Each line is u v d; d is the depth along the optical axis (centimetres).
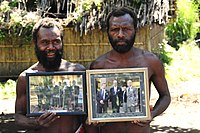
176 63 1709
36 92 303
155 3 1291
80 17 1305
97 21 1296
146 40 1448
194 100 1095
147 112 302
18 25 1291
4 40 1376
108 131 325
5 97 1146
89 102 301
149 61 327
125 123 323
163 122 852
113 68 321
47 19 306
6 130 740
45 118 293
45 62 306
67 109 304
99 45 1423
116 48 311
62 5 1388
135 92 303
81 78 305
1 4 1294
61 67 315
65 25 1319
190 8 2330
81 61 1418
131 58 323
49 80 304
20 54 1398
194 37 2428
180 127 807
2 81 1388
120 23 303
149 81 330
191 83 1410
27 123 304
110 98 302
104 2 1289
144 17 1279
